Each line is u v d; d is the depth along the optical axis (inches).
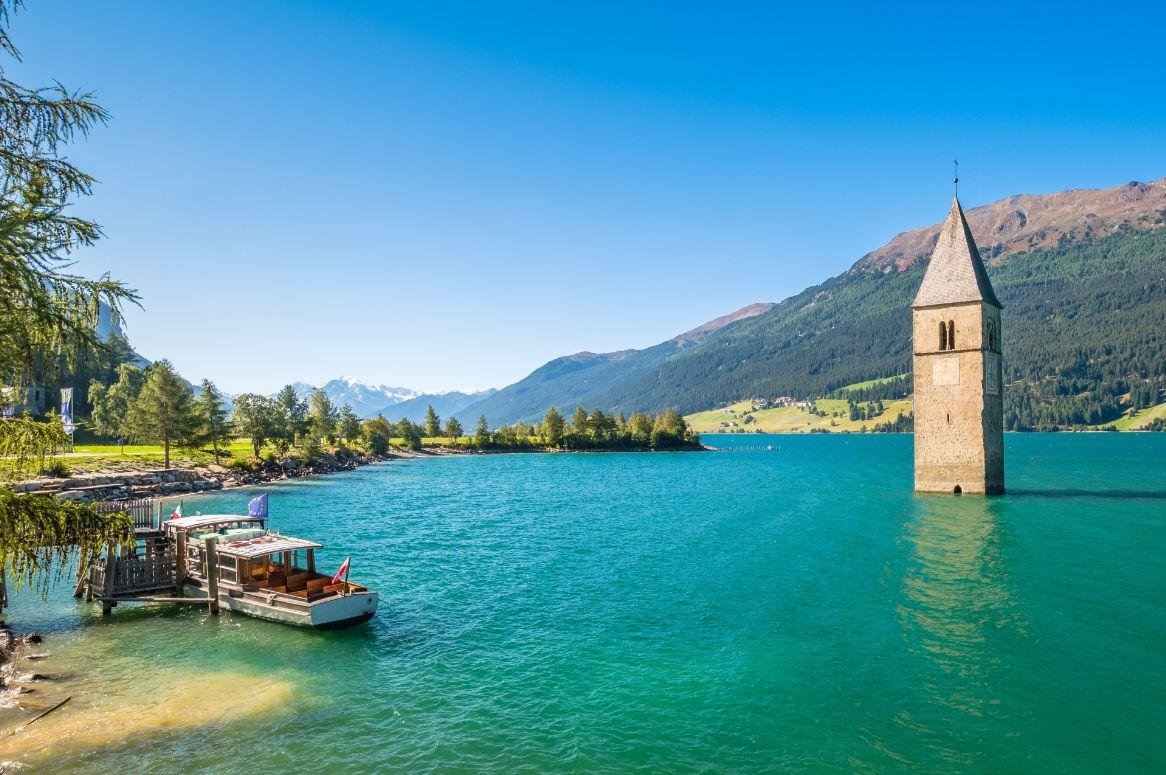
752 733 1055.6
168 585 1713.8
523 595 1841.8
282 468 5930.1
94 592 1696.6
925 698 1173.1
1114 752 999.0
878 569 2082.9
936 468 3708.2
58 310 653.9
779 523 3085.6
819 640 1457.9
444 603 1764.3
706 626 1560.0
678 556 2356.1
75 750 994.1
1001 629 1509.6
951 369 3627.0
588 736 1046.4
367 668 1314.0
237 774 933.8
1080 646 1405.0
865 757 987.9
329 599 1507.1
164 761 965.2
